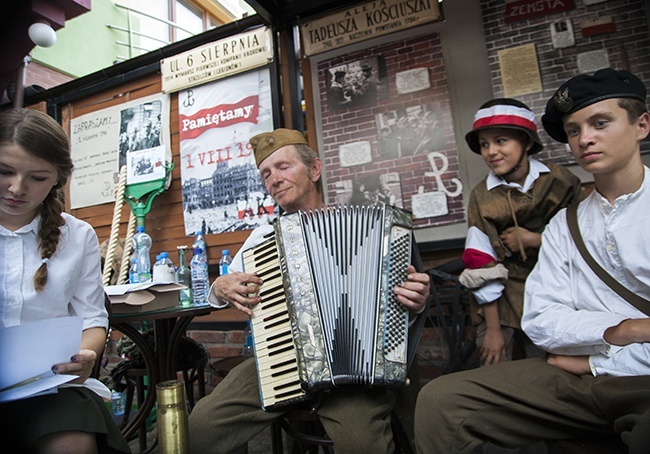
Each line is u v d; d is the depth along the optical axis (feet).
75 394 3.14
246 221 9.02
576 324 3.33
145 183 9.43
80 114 10.89
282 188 5.02
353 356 3.66
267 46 8.64
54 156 3.18
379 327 3.72
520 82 6.98
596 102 3.32
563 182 4.93
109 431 3.19
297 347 3.68
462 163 7.30
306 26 8.16
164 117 9.83
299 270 3.87
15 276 3.34
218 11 18.81
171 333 5.65
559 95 3.52
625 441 2.62
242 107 9.05
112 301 4.81
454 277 6.61
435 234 7.41
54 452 2.84
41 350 2.86
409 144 7.60
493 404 3.26
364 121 7.89
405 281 3.92
